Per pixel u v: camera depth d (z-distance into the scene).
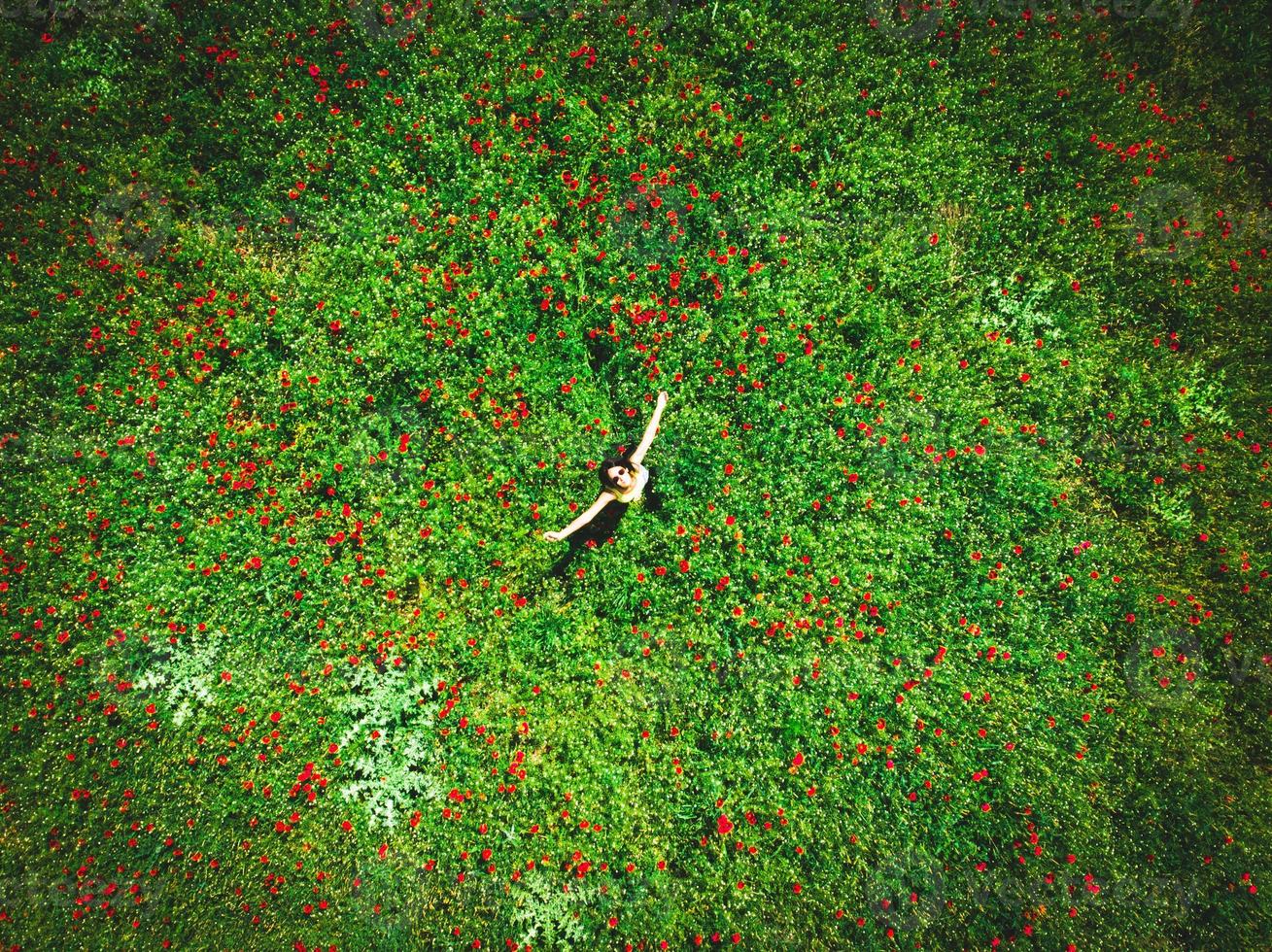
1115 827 5.82
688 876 5.79
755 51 6.67
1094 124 6.66
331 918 5.79
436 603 6.11
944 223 6.62
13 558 6.17
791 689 5.82
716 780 5.76
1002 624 6.01
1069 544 6.13
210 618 6.18
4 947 5.81
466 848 5.75
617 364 6.40
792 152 6.63
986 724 5.82
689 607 6.02
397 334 6.37
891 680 5.84
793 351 6.24
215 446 6.37
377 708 5.98
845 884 5.67
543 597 6.23
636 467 5.45
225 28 6.91
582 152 6.61
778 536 6.00
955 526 6.05
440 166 6.66
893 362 6.29
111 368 6.61
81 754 6.02
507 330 6.41
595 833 5.72
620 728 5.93
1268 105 6.59
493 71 6.74
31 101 6.81
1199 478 6.23
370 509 6.27
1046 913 5.59
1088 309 6.48
